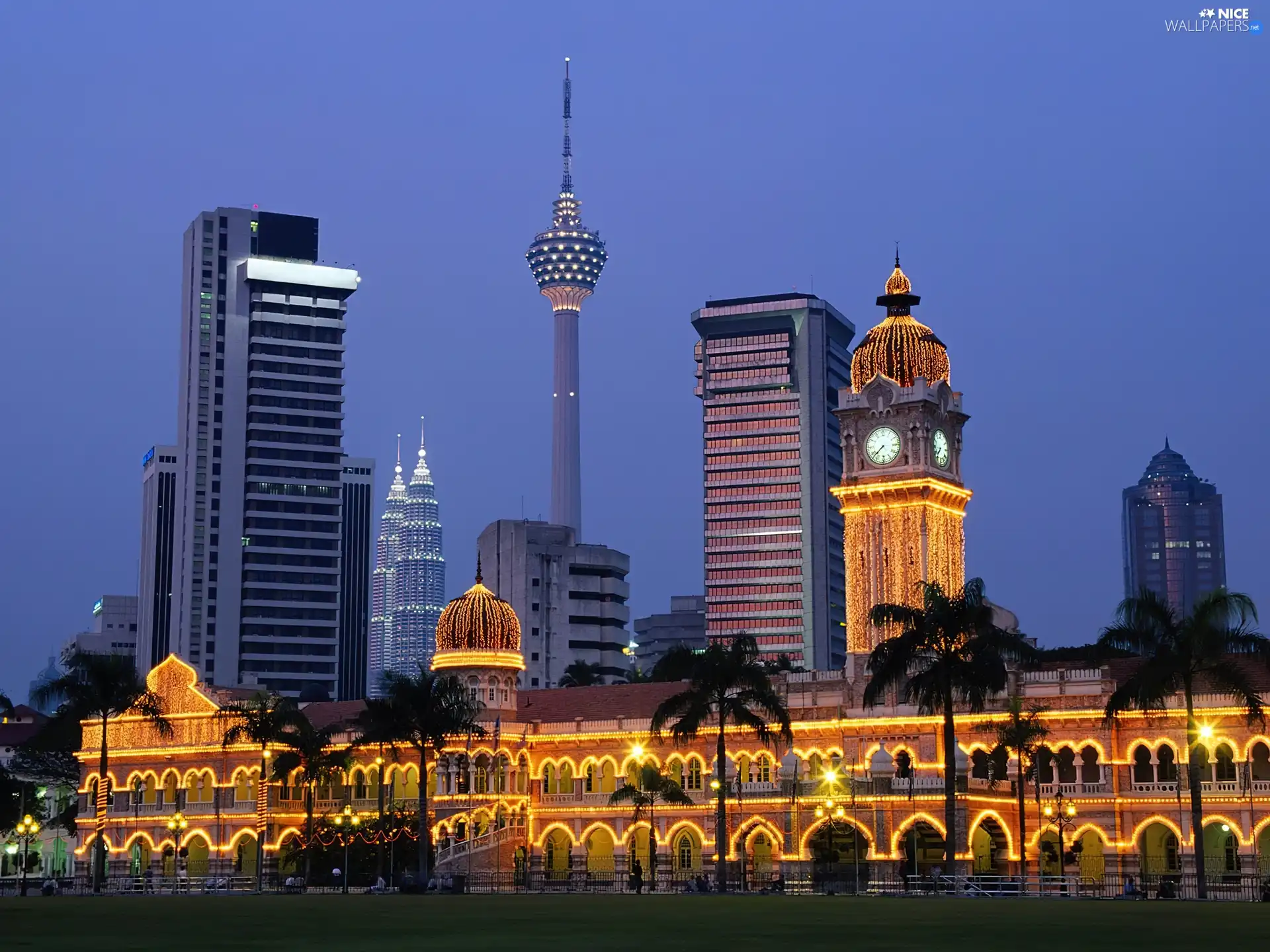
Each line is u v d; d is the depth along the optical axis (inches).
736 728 6338.6
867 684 6117.1
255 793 7052.2
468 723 5905.5
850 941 2090.3
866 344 6560.0
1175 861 5590.6
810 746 6190.9
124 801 7436.0
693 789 6368.1
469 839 6343.5
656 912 3159.5
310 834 6353.3
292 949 2001.7
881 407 6407.5
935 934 2262.6
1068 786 5708.7
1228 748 5502.0
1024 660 4926.2
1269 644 4466.0
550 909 3348.9
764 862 6127.0
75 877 7106.3
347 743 7012.8
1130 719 5620.1
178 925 2701.8
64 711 6943.9
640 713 6633.9
